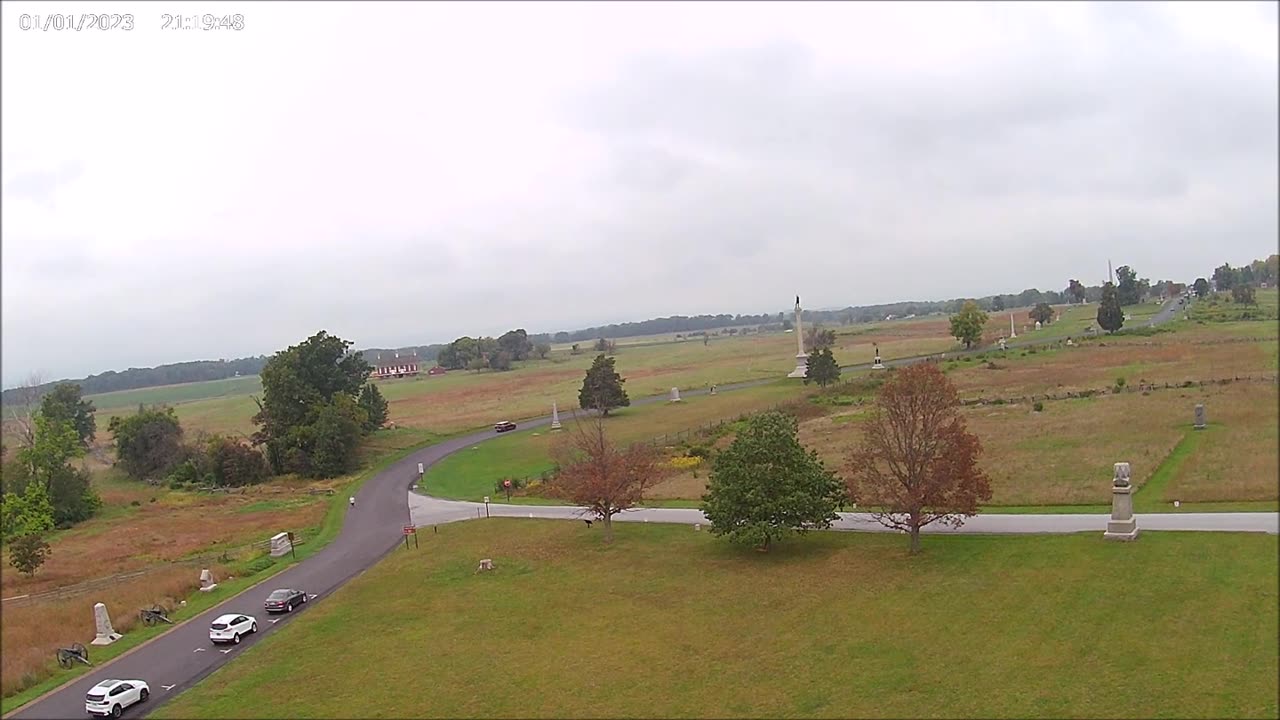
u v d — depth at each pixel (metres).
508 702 31.48
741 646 34.78
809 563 44.88
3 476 80.62
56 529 81.06
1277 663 26.73
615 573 46.94
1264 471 49.03
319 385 107.31
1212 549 37.28
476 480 82.81
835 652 33.00
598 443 60.44
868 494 52.53
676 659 34.16
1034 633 32.00
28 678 37.19
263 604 47.12
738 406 113.69
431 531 62.16
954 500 44.34
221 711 32.47
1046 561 39.47
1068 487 52.12
